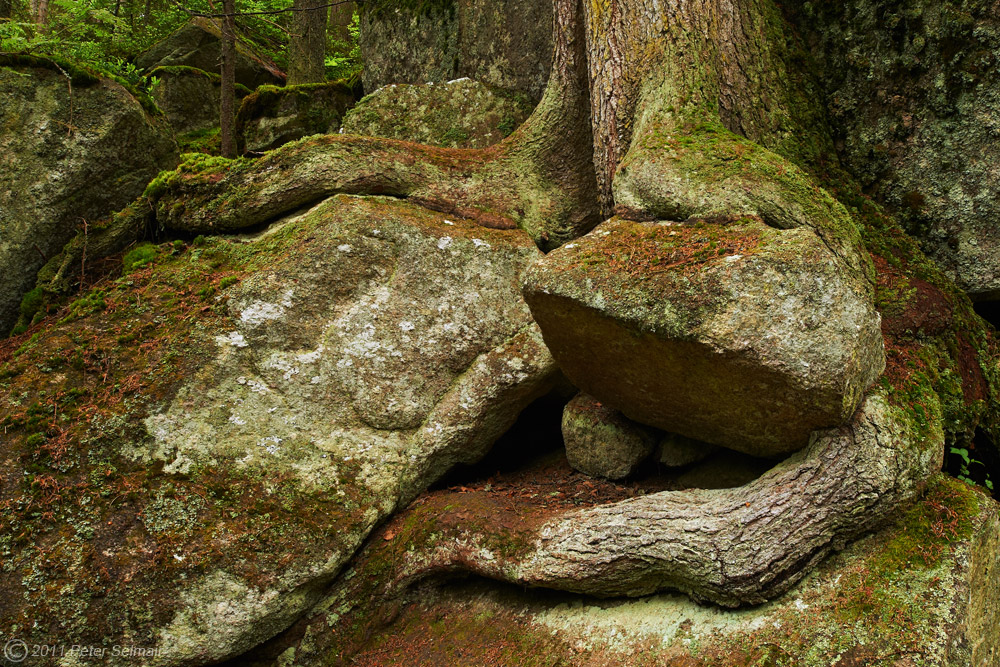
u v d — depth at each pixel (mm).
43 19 8016
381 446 4027
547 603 3531
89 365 3668
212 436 3660
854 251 3555
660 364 3285
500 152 5086
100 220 4684
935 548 2990
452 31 6602
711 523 3070
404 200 4617
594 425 4180
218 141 7750
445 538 3715
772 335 2908
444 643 3543
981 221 4227
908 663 2650
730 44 4434
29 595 3113
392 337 4168
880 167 4555
